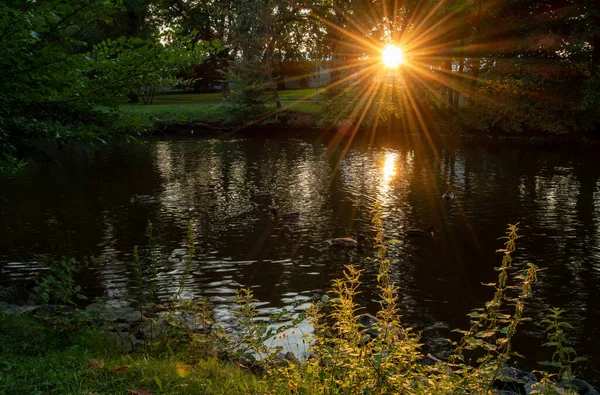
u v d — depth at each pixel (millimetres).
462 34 45156
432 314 10320
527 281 4293
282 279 12305
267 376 4965
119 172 27969
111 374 4836
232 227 16922
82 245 14859
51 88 7102
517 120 42031
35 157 8555
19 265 13102
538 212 18562
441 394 4191
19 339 6027
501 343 4301
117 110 8664
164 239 15547
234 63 51156
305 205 20047
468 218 17922
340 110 48156
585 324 9773
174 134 48844
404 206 19812
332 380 4422
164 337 6742
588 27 36312
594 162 30125
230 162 31328
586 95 37781
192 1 64000
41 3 6027
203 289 11609
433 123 46625
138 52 7406
